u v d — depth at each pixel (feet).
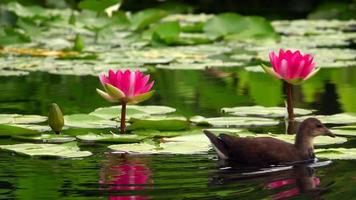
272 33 70.54
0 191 25.61
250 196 25.16
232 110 39.19
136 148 31.27
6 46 65.67
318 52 61.36
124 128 33.71
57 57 59.88
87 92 45.52
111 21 71.36
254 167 29.07
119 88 33.12
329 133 30.32
